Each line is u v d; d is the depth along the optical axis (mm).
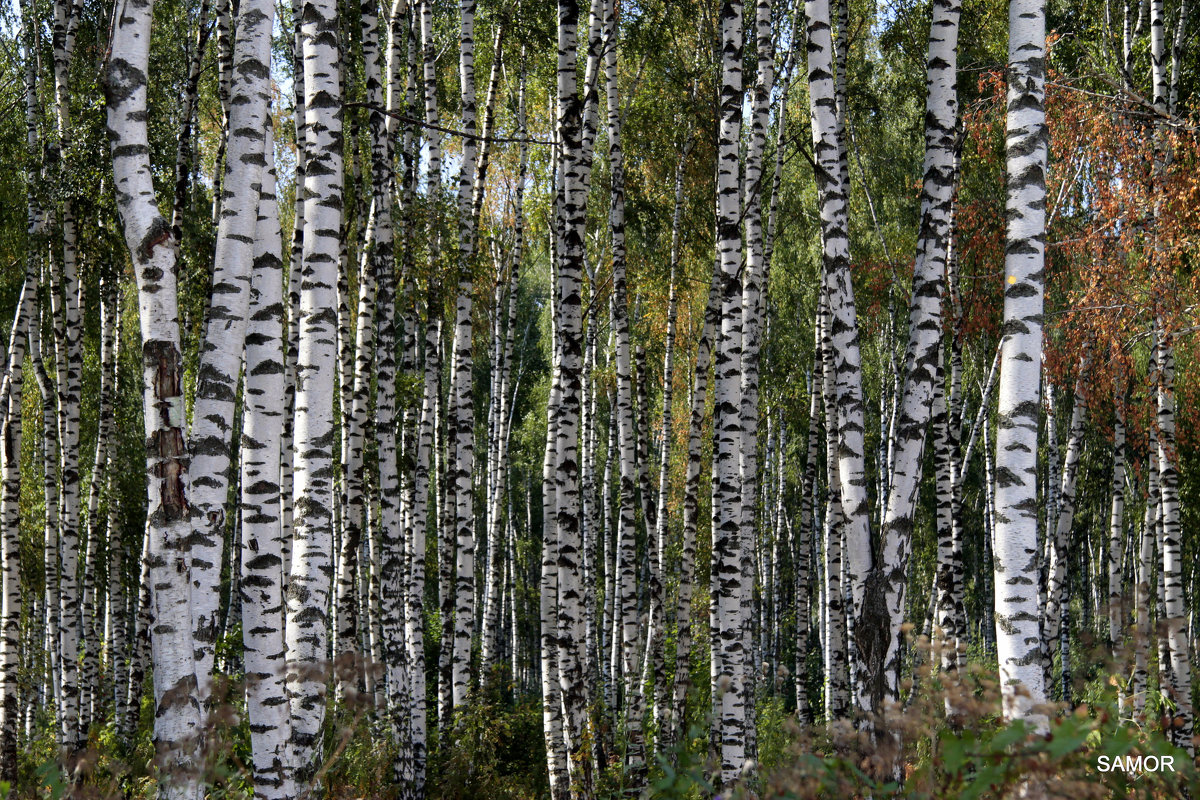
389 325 10289
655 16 12953
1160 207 9898
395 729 9906
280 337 5441
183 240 10734
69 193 10750
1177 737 8164
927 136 6398
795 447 25344
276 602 5117
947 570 10805
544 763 13422
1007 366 4789
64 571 11578
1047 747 2922
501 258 17594
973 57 12914
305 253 5777
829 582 11492
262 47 5141
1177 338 11094
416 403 13938
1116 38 13633
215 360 4863
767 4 9352
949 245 11852
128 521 18156
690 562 11133
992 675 4566
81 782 4281
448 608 14062
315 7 5848
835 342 6227
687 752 4316
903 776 3852
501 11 11711
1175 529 11070
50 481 13070
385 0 12750
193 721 4145
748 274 9609
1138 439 13969
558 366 9758
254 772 4930
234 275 4941
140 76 4496
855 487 5992
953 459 13531
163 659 4152
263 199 5469
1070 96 10531
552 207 13898
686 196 14281
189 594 4270
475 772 11602
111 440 15719
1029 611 4543
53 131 11180
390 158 11547
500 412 15992
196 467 4758
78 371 11648
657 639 12938
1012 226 4906
